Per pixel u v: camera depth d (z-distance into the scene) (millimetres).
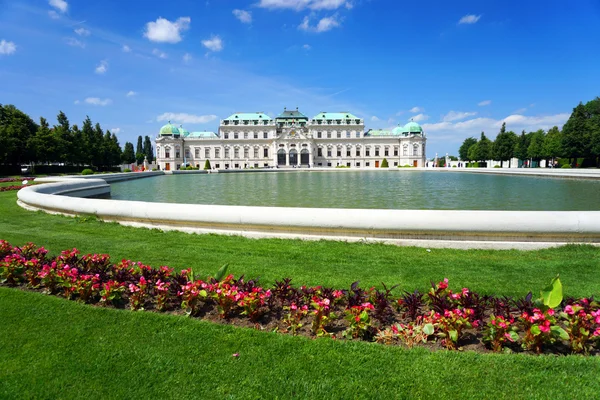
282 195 23859
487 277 6105
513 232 7746
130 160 120188
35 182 29547
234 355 3807
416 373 3500
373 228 8336
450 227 7910
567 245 7633
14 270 5969
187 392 3322
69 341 4145
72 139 70188
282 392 3291
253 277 6121
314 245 8219
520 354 3795
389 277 6137
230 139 120000
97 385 3438
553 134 81938
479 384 3350
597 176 38469
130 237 9227
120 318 4656
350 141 120750
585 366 3549
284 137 115562
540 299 4176
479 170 65562
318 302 4320
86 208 11922
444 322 3992
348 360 3707
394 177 51562
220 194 24891
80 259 6660
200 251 7824
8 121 59094
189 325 4441
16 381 3498
